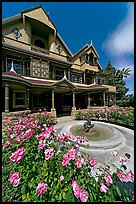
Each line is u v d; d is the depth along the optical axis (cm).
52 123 954
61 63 1664
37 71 1419
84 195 135
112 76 3841
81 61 2152
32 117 619
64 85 1318
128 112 1002
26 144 228
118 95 3619
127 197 165
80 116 1324
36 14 1520
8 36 1311
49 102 1499
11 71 1052
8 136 287
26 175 168
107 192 151
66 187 153
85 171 176
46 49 1739
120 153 499
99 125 912
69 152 180
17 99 1234
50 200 142
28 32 1477
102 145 531
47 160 184
